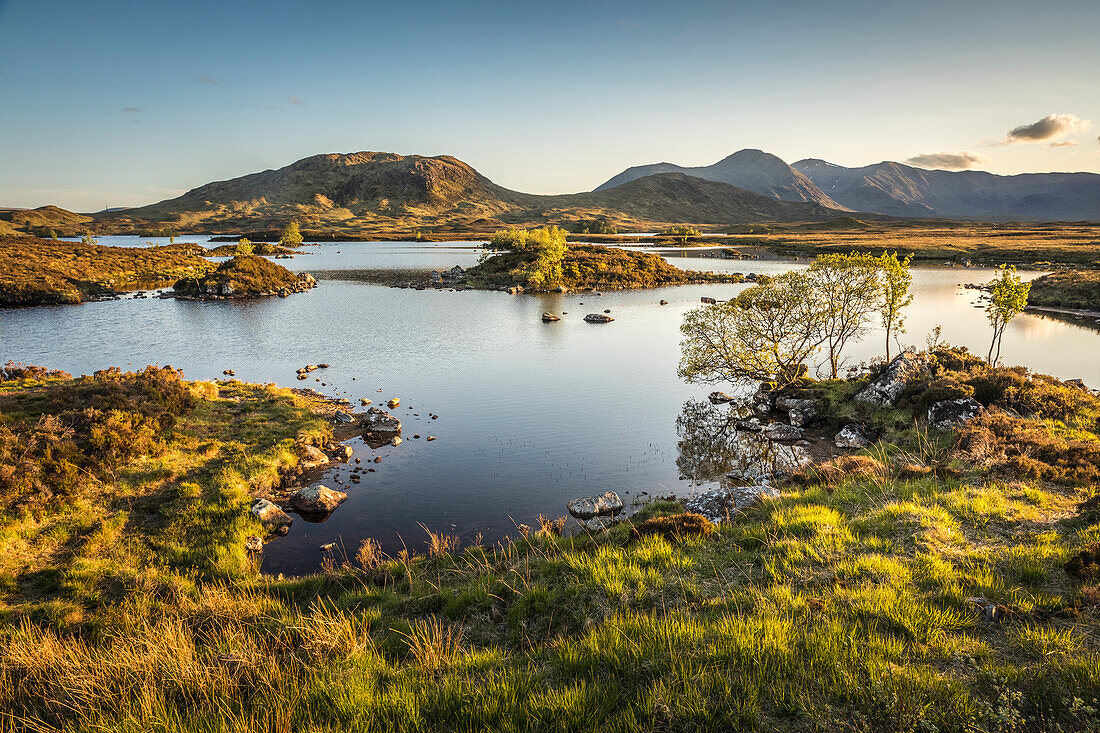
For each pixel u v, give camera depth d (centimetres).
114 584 1634
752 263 16025
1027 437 2156
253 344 5769
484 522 2177
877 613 1000
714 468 2692
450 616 1291
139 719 837
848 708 731
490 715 791
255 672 991
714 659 876
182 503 2161
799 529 1510
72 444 2309
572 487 2505
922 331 6081
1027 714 688
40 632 1313
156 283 11288
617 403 3809
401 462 2797
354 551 1966
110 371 3375
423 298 9550
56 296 8738
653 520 1706
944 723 676
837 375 4259
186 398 3155
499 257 13275
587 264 12181
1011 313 4122
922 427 2686
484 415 3550
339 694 870
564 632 1145
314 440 2980
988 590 1070
